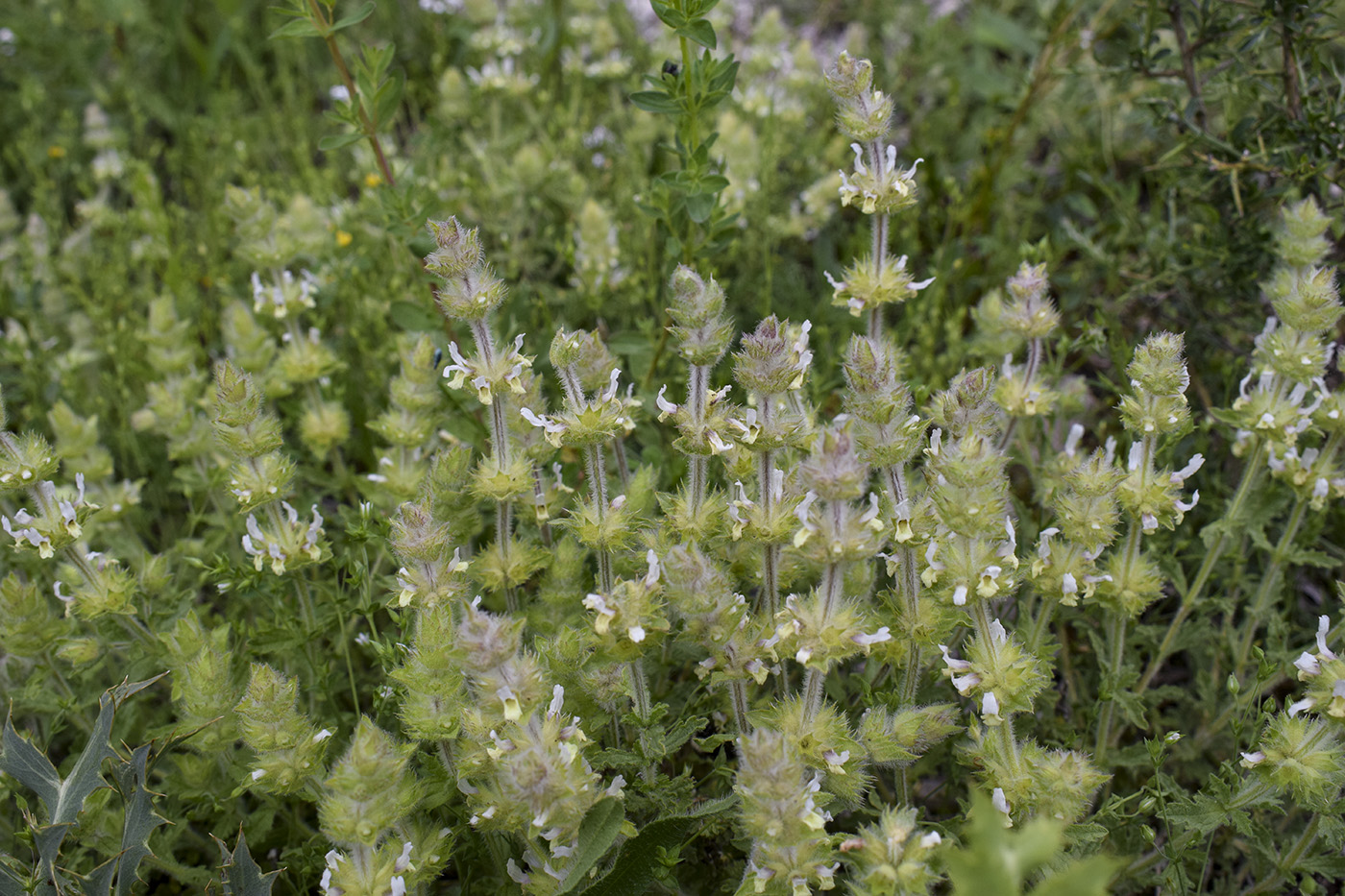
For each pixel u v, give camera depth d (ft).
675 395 1.96
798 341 1.49
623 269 2.10
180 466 2.05
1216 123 2.24
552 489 1.68
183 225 2.41
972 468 1.43
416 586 1.51
